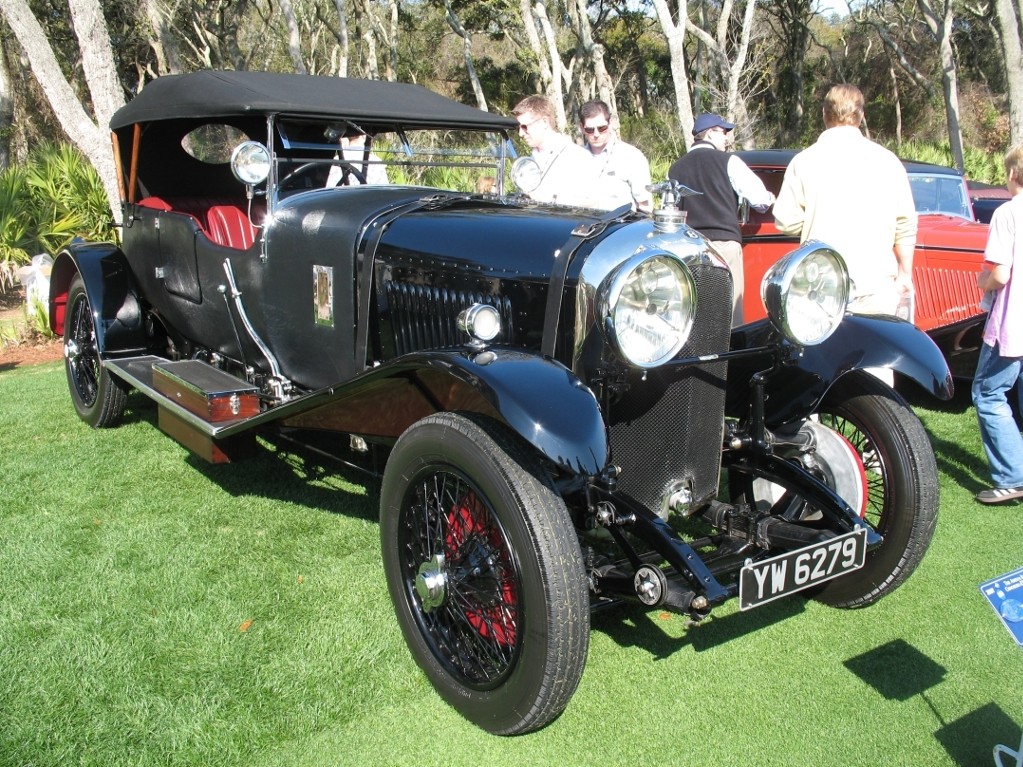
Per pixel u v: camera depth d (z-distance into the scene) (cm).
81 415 540
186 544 371
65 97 824
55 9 2625
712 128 509
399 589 274
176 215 439
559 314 273
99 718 254
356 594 328
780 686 274
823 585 322
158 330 521
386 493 273
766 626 310
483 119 418
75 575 343
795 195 406
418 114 394
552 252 281
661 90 3888
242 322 406
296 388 394
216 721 253
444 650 266
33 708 258
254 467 466
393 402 298
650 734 251
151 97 431
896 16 3538
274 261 376
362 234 339
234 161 357
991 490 414
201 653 288
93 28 816
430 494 265
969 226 619
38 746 241
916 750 244
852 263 386
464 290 301
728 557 287
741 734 251
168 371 402
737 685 275
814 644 298
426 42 3831
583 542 342
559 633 226
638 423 277
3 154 1875
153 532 383
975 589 333
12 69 2414
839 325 314
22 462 473
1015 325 385
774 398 322
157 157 496
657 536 253
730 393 332
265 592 329
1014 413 578
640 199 502
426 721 257
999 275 386
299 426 344
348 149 400
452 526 261
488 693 247
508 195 394
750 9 1677
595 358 268
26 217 1065
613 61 3769
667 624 312
